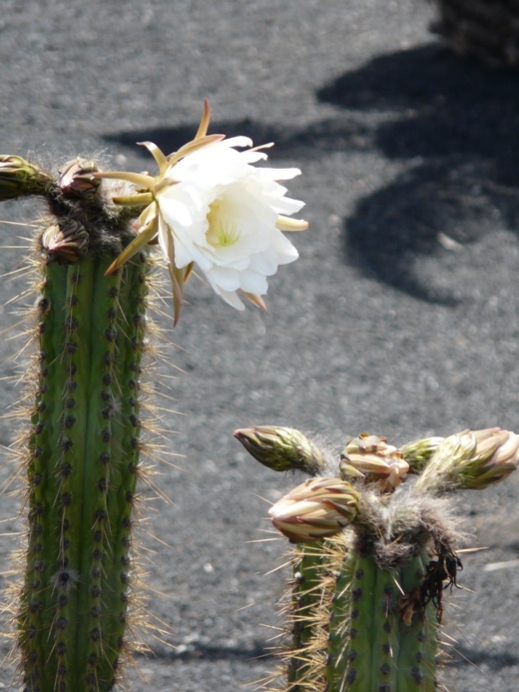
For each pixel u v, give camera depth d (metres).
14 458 2.21
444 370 5.23
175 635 3.44
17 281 5.46
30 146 6.81
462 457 1.65
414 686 1.63
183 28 9.56
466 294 5.86
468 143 7.40
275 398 4.95
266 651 3.39
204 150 1.54
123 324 1.94
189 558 3.85
